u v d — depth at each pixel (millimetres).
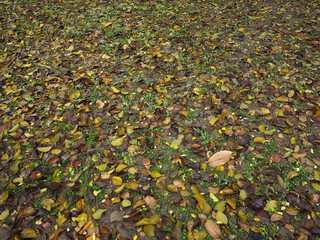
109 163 2539
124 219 2078
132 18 5645
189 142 2717
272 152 2557
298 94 3244
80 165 2572
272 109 3047
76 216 2135
